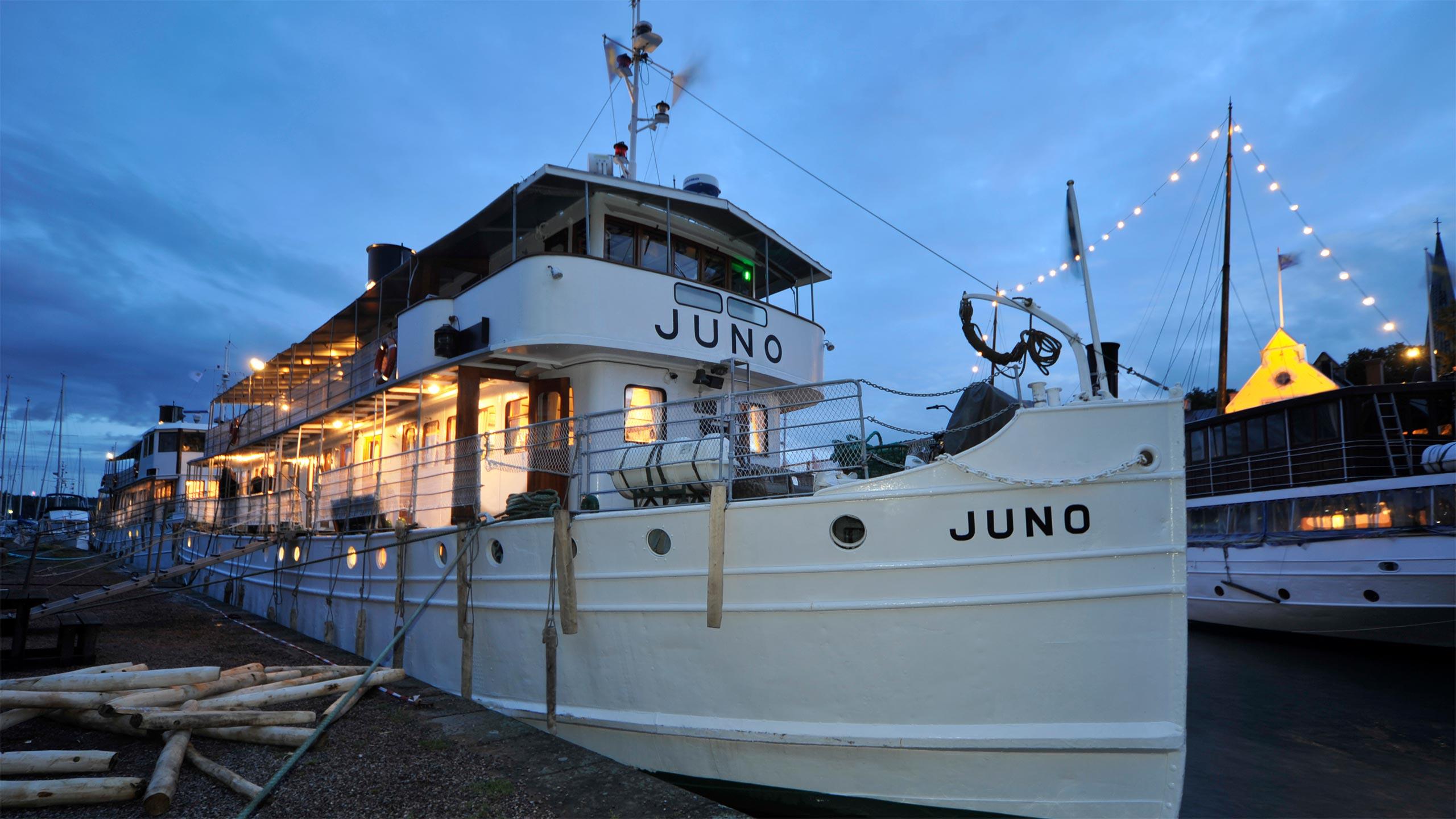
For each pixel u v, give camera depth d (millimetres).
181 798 5766
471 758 6703
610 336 9227
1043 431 6055
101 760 6027
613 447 9617
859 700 6297
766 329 10852
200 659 10969
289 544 14547
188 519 24406
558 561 7559
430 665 9422
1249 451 18859
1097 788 5895
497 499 11117
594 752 7328
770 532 6570
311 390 15766
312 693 8180
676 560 6969
